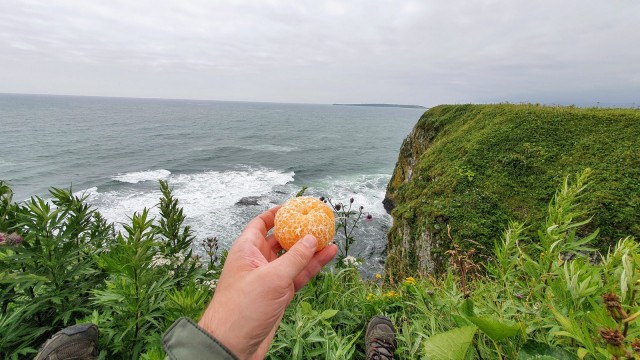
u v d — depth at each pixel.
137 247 2.46
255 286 1.29
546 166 10.25
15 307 2.88
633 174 8.47
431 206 10.45
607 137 10.41
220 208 21.42
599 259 6.86
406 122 139.00
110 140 54.62
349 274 4.14
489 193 9.95
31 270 2.80
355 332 3.15
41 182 28.78
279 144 57.72
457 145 14.12
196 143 55.03
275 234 1.79
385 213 21.56
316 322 2.75
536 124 12.48
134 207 21.42
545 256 2.38
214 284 3.29
